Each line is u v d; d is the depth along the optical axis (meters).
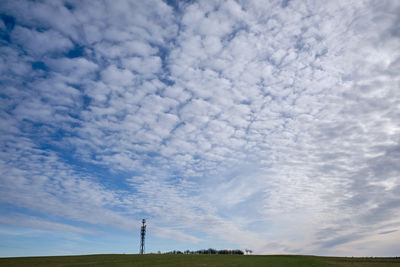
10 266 47.41
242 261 55.62
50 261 55.38
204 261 55.50
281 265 48.59
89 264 49.97
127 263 51.62
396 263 52.16
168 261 55.41
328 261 55.22
